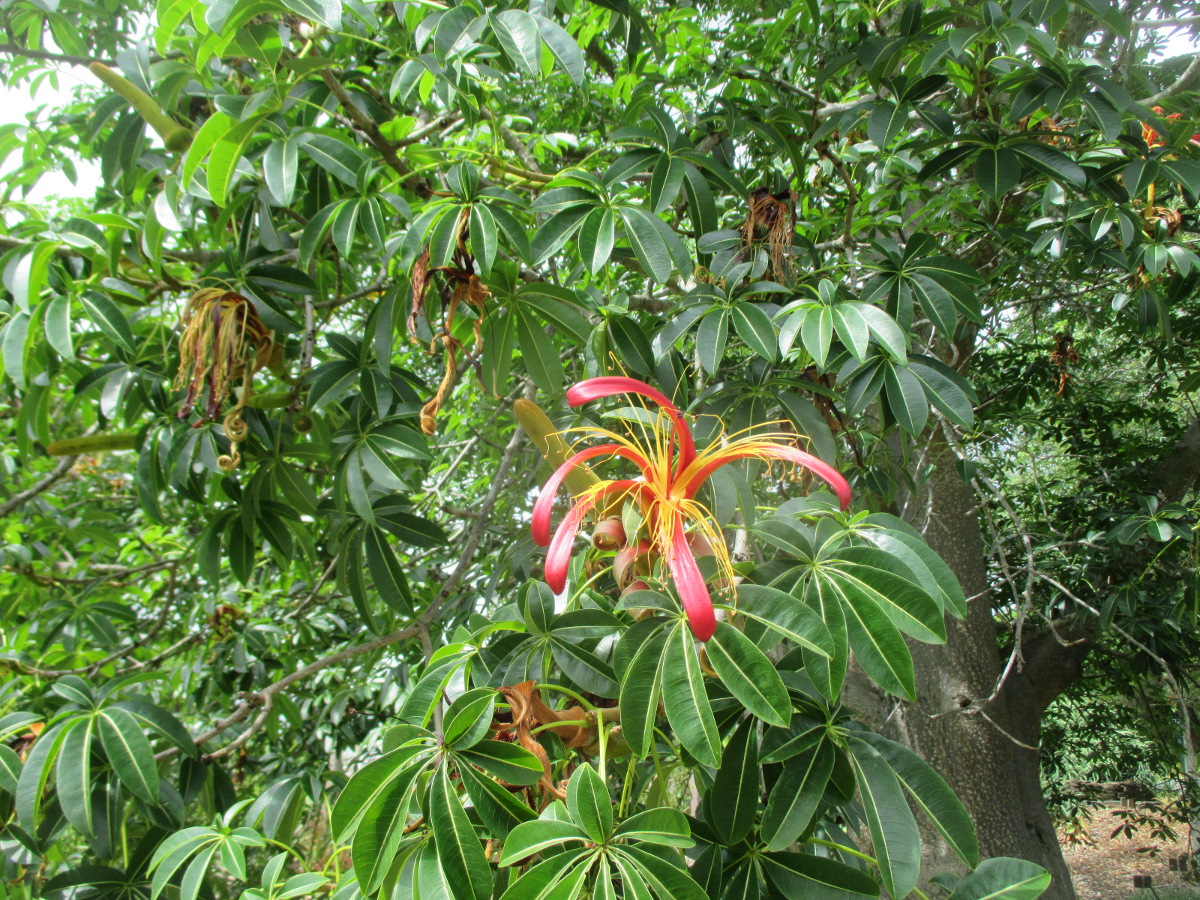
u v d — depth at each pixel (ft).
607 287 9.72
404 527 7.70
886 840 4.08
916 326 12.82
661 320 7.61
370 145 7.75
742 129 8.71
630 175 6.72
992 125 7.89
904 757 4.35
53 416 11.61
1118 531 14.07
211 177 5.93
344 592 9.80
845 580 4.21
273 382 9.11
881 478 9.89
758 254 6.86
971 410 6.38
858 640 4.05
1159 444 20.20
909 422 6.33
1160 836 24.49
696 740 3.61
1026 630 18.02
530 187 7.68
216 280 7.16
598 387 3.86
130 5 9.80
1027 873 4.16
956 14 7.44
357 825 3.72
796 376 7.19
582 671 4.78
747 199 7.05
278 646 13.26
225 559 11.73
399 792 3.79
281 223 8.48
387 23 8.25
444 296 6.29
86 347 9.03
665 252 5.89
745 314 6.20
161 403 7.75
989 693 15.74
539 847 3.48
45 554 11.43
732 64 10.62
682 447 4.16
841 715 4.54
